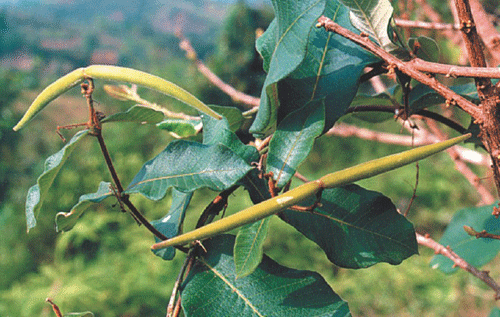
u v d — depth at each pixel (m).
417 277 3.46
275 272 0.49
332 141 5.14
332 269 3.62
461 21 0.46
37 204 0.46
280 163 0.48
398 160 0.40
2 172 5.18
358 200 0.52
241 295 0.48
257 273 0.49
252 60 5.57
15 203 4.72
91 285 2.96
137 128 4.88
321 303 0.47
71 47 28.92
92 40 30.14
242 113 0.60
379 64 0.52
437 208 4.38
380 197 0.52
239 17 5.71
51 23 33.59
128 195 0.48
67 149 0.45
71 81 0.44
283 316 0.47
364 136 1.03
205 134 0.53
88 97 0.45
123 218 3.68
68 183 3.79
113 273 3.09
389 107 0.58
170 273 3.19
